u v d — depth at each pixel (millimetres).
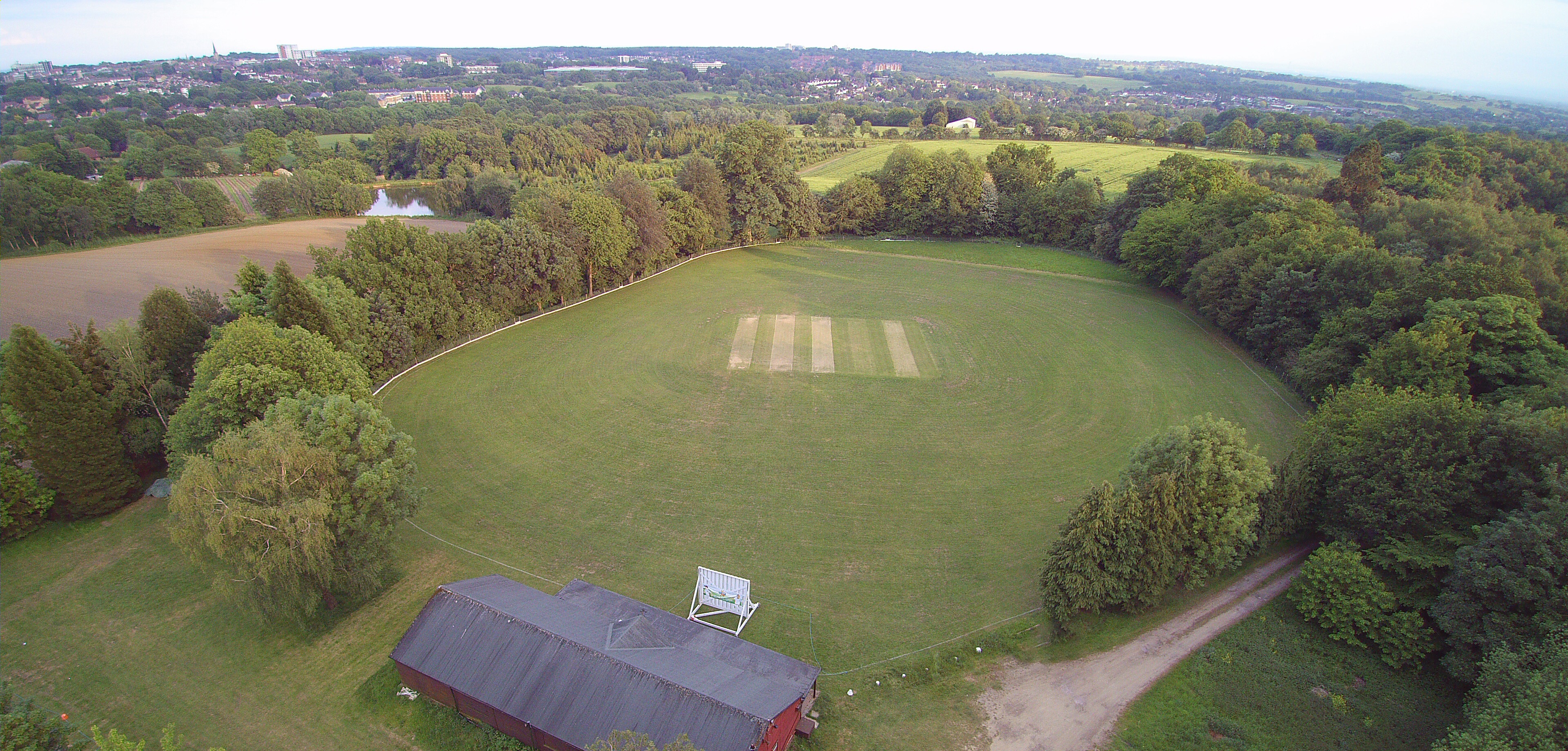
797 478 41375
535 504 38781
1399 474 30172
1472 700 24328
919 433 46812
